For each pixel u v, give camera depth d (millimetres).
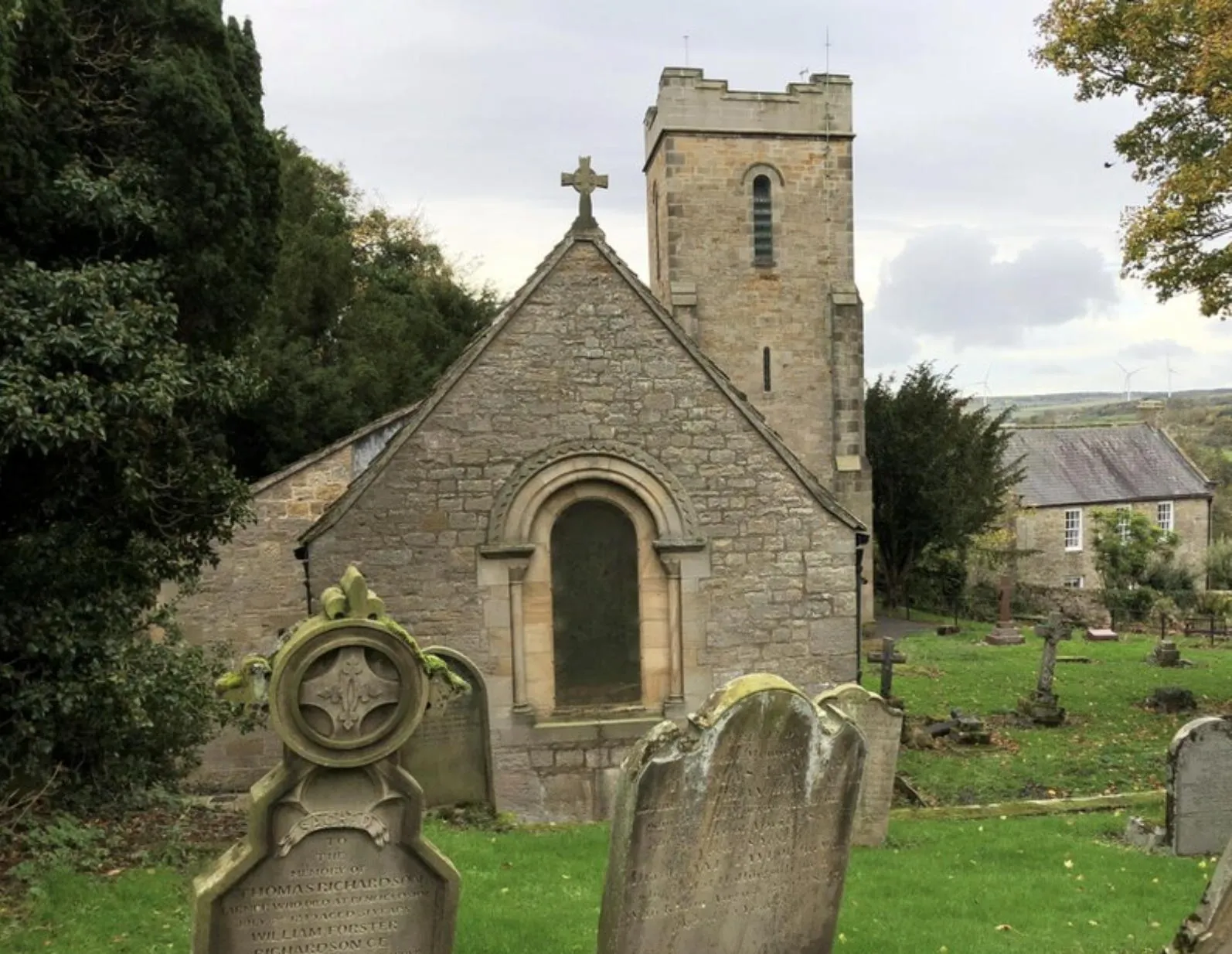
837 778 6727
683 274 29891
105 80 11828
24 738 9812
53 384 9172
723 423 13594
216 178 12133
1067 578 45969
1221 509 60062
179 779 13125
